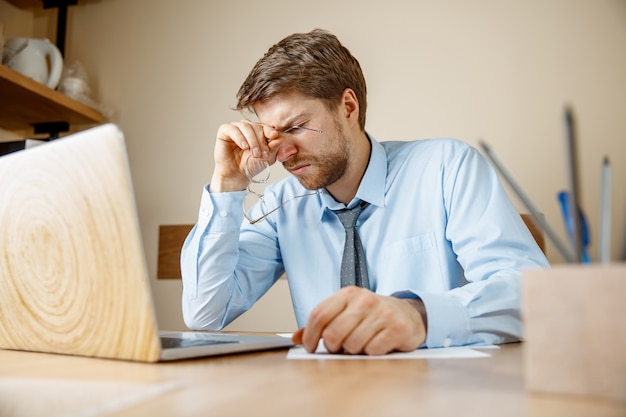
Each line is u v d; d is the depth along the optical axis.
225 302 1.29
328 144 1.28
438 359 0.59
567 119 0.37
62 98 2.01
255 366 0.55
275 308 1.98
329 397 0.38
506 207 1.15
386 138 1.99
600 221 0.39
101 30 2.34
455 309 0.76
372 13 2.07
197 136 2.17
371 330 0.64
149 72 2.26
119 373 0.51
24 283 0.67
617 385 0.35
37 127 2.25
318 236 1.42
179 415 0.33
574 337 0.37
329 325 0.66
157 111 2.23
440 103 1.96
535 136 1.86
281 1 2.17
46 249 0.63
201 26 2.25
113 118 2.26
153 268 2.11
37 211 0.63
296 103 1.24
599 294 0.36
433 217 1.29
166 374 0.50
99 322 0.60
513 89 1.91
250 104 1.30
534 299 0.39
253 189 2.03
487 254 1.06
